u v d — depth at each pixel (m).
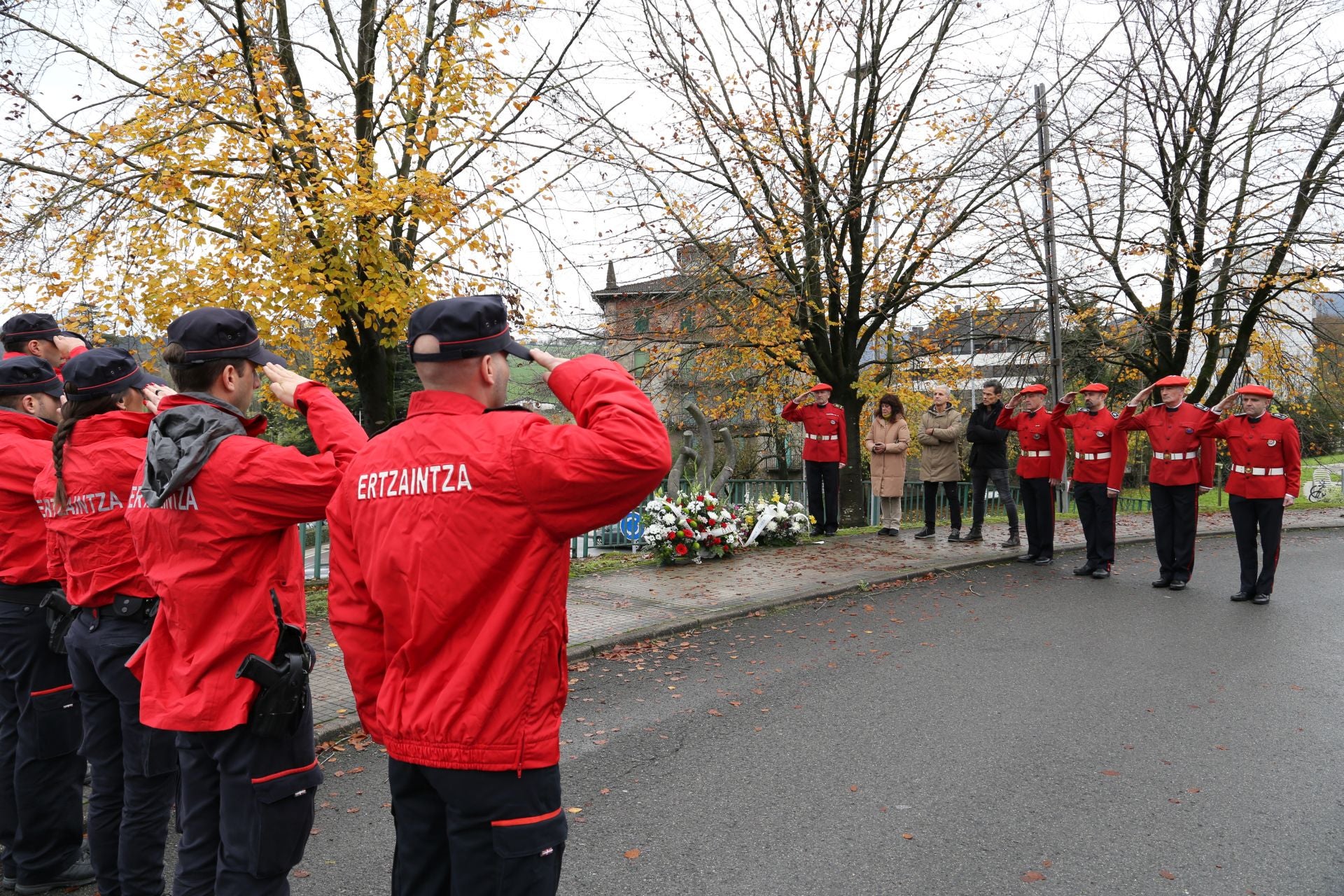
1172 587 9.57
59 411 3.94
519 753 2.04
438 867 2.18
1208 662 6.74
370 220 8.63
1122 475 10.02
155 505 2.57
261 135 8.70
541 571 2.08
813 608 8.71
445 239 9.67
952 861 3.77
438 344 2.16
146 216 9.05
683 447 12.76
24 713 3.60
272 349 9.20
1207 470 9.39
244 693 2.65
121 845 3.16
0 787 3.70
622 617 8.02
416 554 2.05
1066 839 3.96
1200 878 3.61
